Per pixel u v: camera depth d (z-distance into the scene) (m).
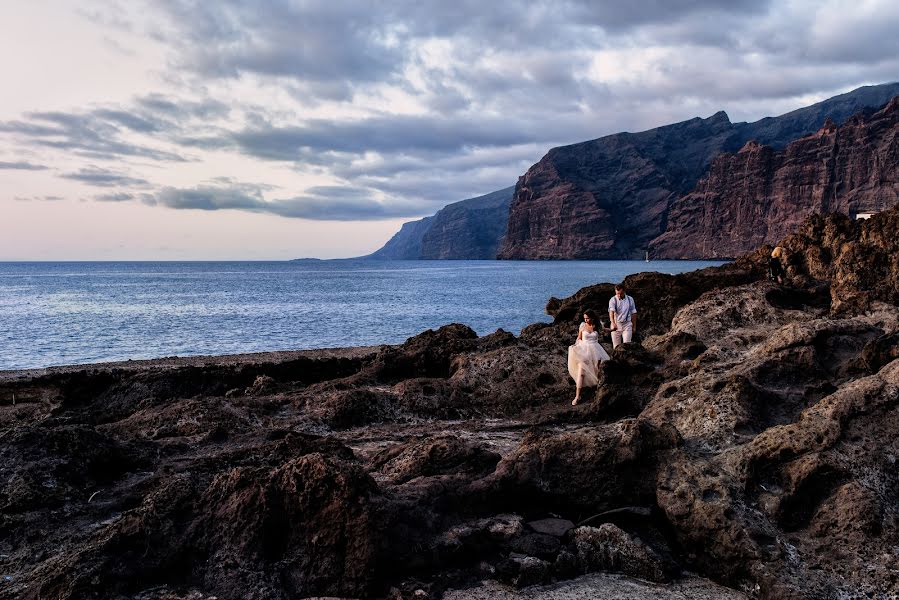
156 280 155.75
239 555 6.33
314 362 17.41
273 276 188.62
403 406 13.22
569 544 7.11
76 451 8.20
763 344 12.45
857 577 6.23
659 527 7.52
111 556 6.12
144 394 14.84
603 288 21.70
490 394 14.07
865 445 7.36
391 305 76.00
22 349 38.81
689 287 21.56
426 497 7.12
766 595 6.27
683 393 10.03
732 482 7.30
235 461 8.70
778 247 23.77
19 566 6.40
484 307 72.56
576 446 8.00
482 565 6.80
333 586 6.23
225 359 21.41
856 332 11.99
